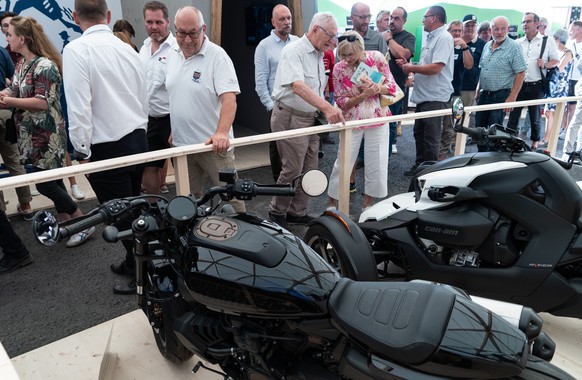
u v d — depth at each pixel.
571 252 2.17
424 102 5.29
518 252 2.33
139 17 6.34
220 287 1.61
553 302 2.24
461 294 1.48
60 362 2.39
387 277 2.87
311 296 1.53
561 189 2.19
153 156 2.57
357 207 4.66
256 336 1.62
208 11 5.48
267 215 4.43
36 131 3.51
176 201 1.73
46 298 3.12
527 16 6.37
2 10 5.41
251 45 7.57
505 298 2.34
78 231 1.54
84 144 2.86
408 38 5.90
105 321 2.86
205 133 3.35
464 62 6.07
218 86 3.18
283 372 1.62
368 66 3.77
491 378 1.30
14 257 3.47
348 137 3.32
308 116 3.68
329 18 3.47
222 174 1.85
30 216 4.44
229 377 1.80
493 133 2.44
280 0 6.74
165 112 4.26
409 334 1.34
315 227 2.63
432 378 1.31
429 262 2.50
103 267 3.52
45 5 5.67
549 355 1.63
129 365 2.37
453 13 8.38
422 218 2.50
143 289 2.03
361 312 1.45
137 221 1.67
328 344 1.57
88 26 2.90
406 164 6.10
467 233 2.33
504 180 2.27
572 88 7.46
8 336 2.73
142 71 3.14
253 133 7.80
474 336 1.32
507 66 5.63
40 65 3.42
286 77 3.51
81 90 2.77
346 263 2.39
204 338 1.79
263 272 1.57
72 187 4.84
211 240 1.67
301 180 1.84
